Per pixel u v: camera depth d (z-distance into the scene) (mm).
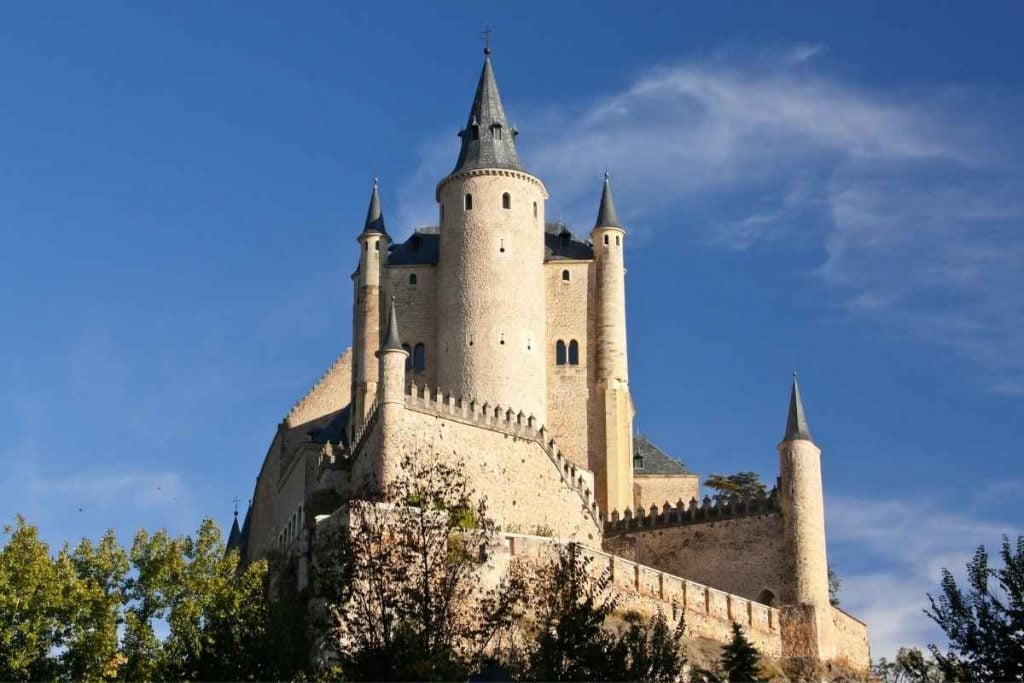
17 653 63562
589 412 103438
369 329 102625
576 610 57406
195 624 68750
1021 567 53969
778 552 90250
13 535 67688
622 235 107125
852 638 91375
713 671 71062
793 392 93750
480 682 47375
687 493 112125
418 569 58406
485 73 109312
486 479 87250
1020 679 52500
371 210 106312
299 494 94062
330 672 56125
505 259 102812
